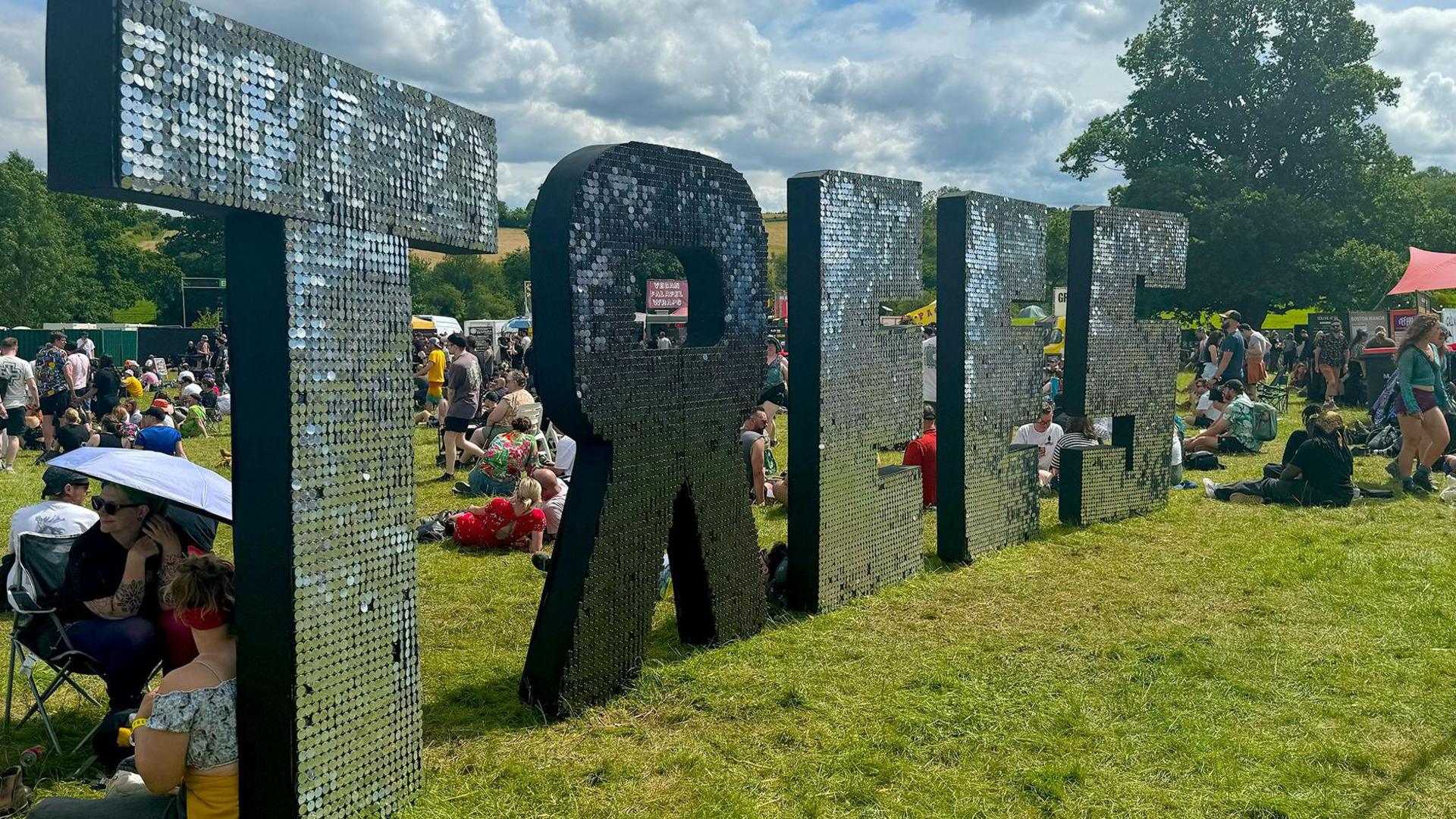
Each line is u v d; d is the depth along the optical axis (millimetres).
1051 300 36469
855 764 4504
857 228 6910
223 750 3547
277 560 3574
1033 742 4703
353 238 3822
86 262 76500
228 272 3594
